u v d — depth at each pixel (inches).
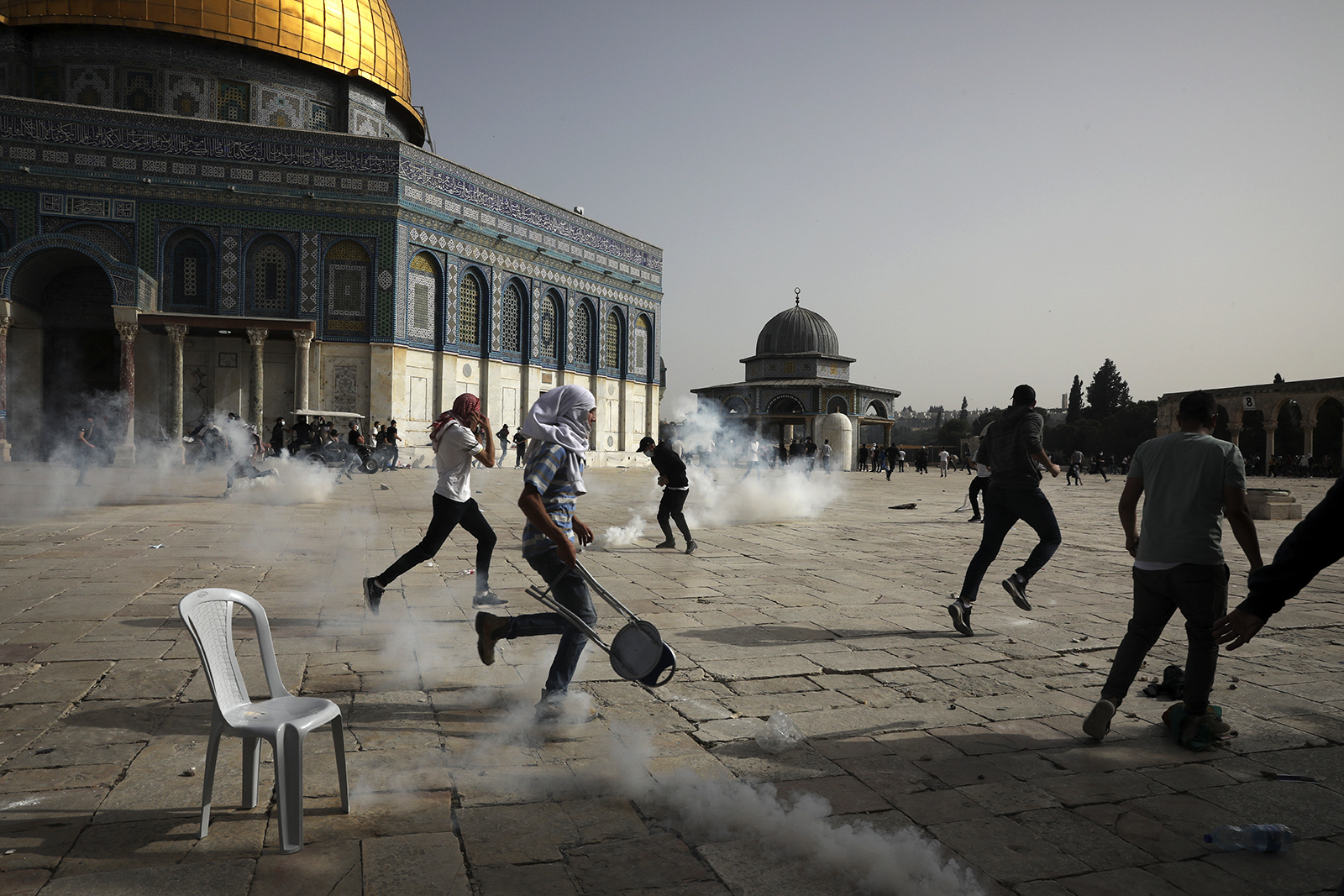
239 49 1090.7
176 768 125.4
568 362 1357.0
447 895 91.7
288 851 100.0
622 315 1485.0
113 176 970.1
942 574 322.7
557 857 101.0
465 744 137.3
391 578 230.4
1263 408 1872.5
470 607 241.6
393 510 528.4
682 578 300.8
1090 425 3132.4
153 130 980.6
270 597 251.8
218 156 1003.9
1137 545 149.9
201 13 1053.8
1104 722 139.6
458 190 1147.9
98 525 418.0
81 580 270.5
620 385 1489.9
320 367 1044.5
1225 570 140.0
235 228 1011.3
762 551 381.4
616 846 103.9
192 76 1072.8
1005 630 226.8
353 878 94.7
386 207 1054.4
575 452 149.8
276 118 1122.7
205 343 1023.0
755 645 204.4
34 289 999.0
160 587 260.7
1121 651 145.5
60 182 956.0
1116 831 110.1
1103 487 1245.1
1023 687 174.4
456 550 357.1
